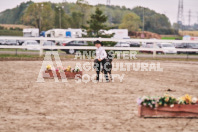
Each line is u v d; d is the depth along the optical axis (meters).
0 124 9.61
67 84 17.08
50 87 16.03
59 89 15.53
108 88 16.09
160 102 10.68
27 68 23.98
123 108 11.85
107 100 13.18
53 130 9.08
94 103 12.57
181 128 9.61
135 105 12.36
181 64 29.98
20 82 17.48
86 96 13.92
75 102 12.69
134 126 9.63
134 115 10.91
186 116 10.91
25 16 131.12
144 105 10.71
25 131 8.97
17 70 22.73
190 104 10.91
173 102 10.79
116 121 10.12
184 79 20.09
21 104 12.19
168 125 9.87
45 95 13.98
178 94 14.98
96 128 9.34
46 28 122.44
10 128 9.23
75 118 10.35
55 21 121.62
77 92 14.84
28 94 14.15
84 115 10.74
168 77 20.88
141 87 16.64
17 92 14.56
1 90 15.02
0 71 22.08
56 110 11.34
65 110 11.37
